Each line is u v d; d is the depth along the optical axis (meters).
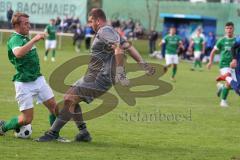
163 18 95.06
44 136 20.75
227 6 96.25
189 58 88.25
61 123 20.80
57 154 18.80
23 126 21.06
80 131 21.25
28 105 20.53
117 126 25.62
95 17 20.62
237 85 26.78
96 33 20.72
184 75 59.16
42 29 95.06
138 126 25.92
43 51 84.38
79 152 19.28
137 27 98.81
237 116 30.55
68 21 95.12
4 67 54.19
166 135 23.84
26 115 20.64
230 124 27.70
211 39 85.56
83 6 95.00
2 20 94.38
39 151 19.11
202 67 75.12
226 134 24.81
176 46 51.12
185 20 91.69
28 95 20.44
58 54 78.94
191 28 91.38
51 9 95.06
